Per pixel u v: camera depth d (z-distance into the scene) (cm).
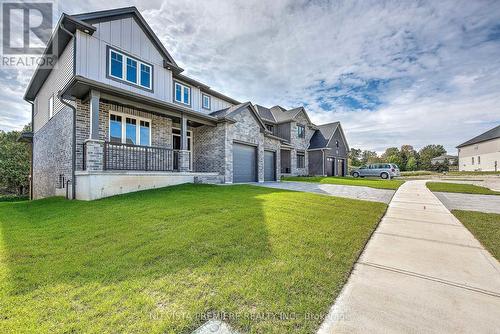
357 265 310
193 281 255
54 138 1030
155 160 983
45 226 462
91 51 902
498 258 330
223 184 1057
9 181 2130
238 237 381
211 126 1222
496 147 3438
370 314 208
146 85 1088
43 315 200
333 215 546
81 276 265
